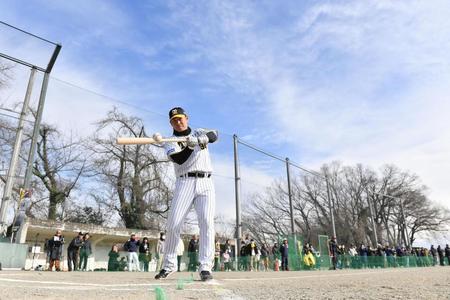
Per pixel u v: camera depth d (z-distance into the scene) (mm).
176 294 2873
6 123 17984
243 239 19312
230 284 4168
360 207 51281
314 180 44125
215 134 4977
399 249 30031
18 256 10953
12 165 12320
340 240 46875
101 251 23469
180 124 4867
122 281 4438
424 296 2775
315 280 5258
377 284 4113
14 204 15930
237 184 18141
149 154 29969
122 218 29703
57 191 28609
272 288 3568
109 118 29609
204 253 4750
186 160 4828
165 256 5020
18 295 2461
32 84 12789
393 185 52125
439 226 51031
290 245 19578
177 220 4832
